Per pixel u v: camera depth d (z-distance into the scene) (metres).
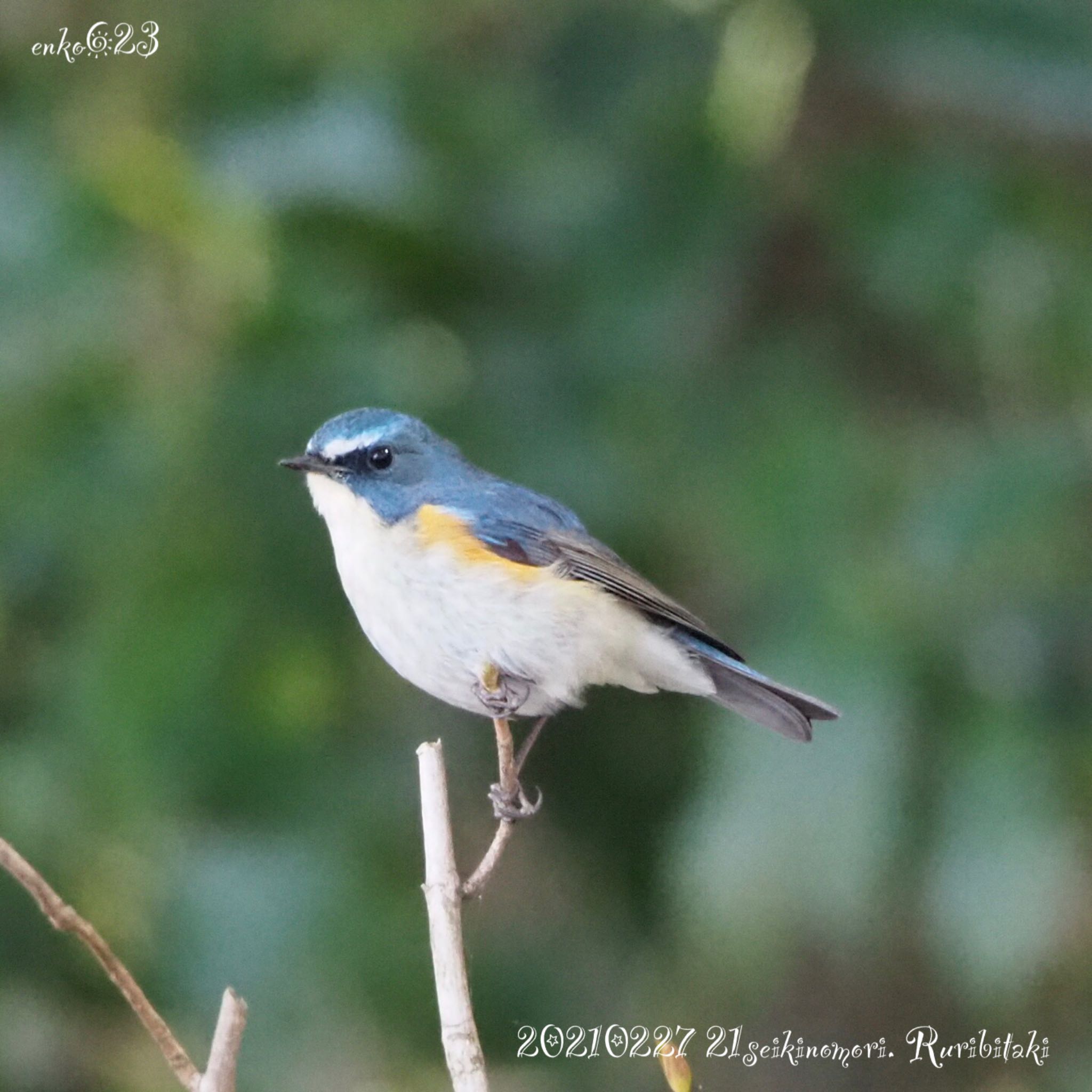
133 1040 10.38
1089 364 11.62
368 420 9.20
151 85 11.27
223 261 10.30
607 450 11.02
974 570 10.05
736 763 9.52
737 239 11.70
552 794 11.48
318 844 10.34
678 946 11.13
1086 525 10.41
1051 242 11.79
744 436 11.04
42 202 10.44
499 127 11.56
